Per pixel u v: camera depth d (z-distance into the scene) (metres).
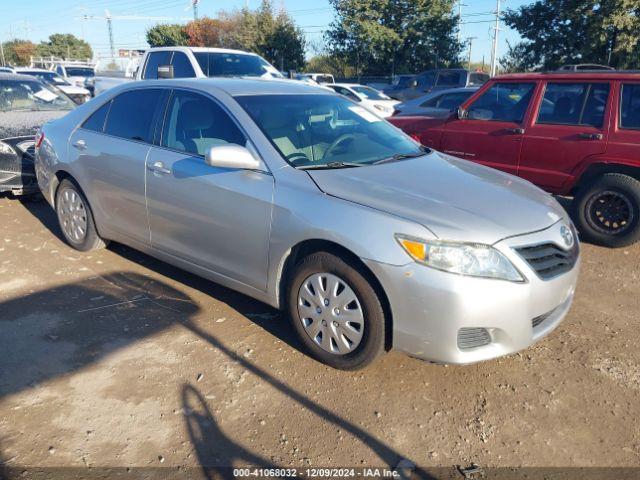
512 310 2.99
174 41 49.66
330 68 38.34
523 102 6.45
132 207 4.45
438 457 2.76
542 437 2.91
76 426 2.91
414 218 3.04
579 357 3.64
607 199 5.79
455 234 2.95
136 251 5.34
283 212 3.41
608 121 5.80
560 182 6.15
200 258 4.03
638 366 3.54
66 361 3.47
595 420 3.04
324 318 3.36
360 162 3.87
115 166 4.51
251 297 4.01
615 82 5.82
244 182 3.63
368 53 33.25
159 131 4.30
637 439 2.90
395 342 3.11
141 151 4.33
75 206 5.17
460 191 3.45
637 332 3.98
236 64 10.28
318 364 3.49
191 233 4.02
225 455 2.74
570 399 3.21
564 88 6.16
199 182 3.86
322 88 4.72
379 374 3.41
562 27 25.77
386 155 4.09
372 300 3.12
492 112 6.70
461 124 6.95
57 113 7.85
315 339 3.46
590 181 5.90
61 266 4.95
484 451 2.81
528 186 3.89
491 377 3.41
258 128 3.78
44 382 3.26
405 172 3.71
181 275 4.79
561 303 3.33
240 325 3.96
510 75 6.66
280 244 3.44
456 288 2.89
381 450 2.80
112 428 2.90
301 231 3.30
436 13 32.00
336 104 4.48
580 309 4.35
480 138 6.74
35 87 8.15
